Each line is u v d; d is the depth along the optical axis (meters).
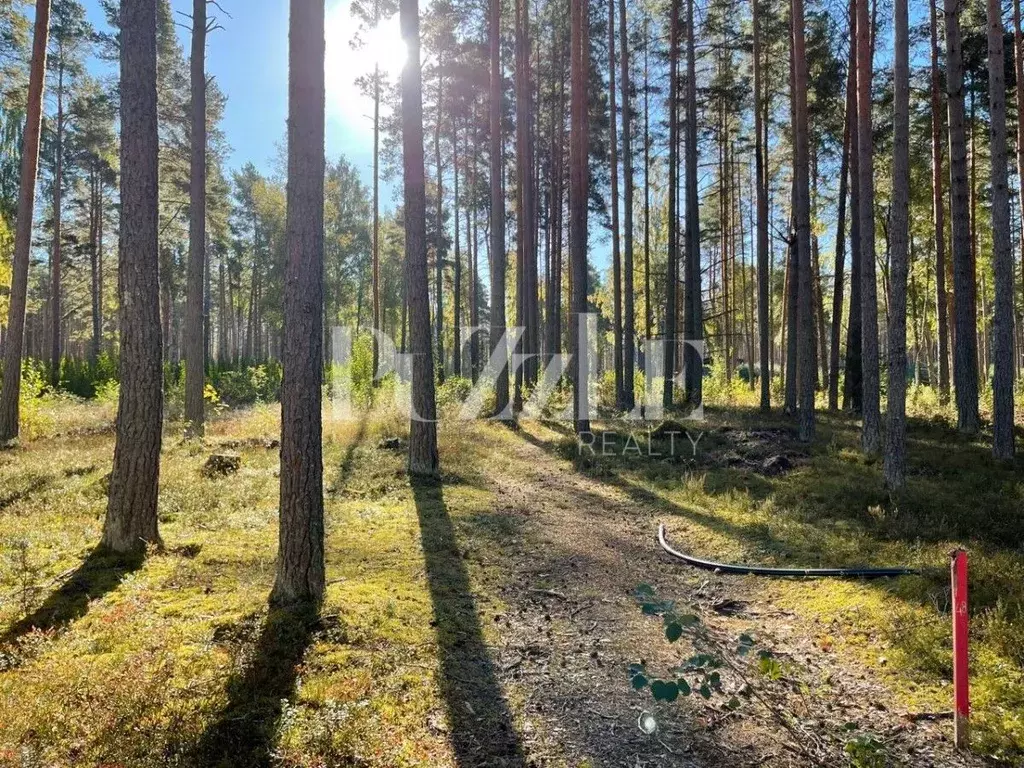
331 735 3.31
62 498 7.98
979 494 8.36
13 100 16.31
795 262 18.00
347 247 42.16
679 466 12.39
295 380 5.09
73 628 4.50
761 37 18.91
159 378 6.34
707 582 5.80
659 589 6.17
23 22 14.98
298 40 4.94
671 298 20.92
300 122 4.97
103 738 3.14
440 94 25.78
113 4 23.97
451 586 5.90
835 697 4.02
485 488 10.41
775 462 11.55
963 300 13.34
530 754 3.44
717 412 19.03
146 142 6.05
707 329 36.50
